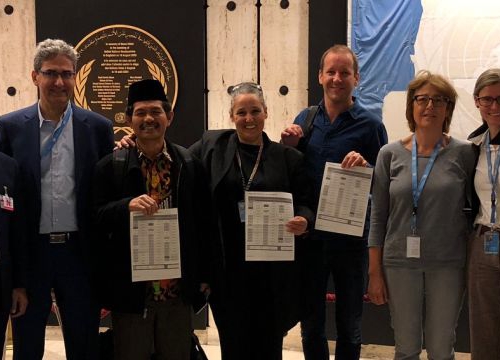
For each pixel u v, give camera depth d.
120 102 5.08
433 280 2.91
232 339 2.96
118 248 2.85
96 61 5.08
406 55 4.64
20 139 3.07
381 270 3.05
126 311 2.82
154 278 2.82
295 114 4.95
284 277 2.96
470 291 2.96
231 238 2.98
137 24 5.02
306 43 4.89
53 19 5.11
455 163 2.92
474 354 2.96
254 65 4.99
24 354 3.05
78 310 3.09
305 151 3.39
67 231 3.07
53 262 3.06
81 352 3.11
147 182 2.90
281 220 2.96
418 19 4.61
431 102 2.88
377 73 4.69
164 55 4.99
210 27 5.03
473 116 4.56
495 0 4.48
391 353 4.81
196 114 5.00
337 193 3.14
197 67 4.97
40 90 3.09
